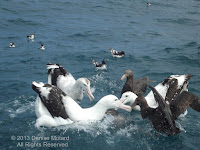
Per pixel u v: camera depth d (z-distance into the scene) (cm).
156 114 960
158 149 859
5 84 1314
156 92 817
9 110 1073
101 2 3556
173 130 898
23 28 2358
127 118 1057
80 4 3359
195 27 2611
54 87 1012
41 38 2116
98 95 1258
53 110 962
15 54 1759
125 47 1964
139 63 1645
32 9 2967
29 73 1468
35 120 1009
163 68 1557
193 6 3691
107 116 1052
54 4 3262
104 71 1523
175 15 3116
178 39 2186
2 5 3009
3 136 902
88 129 955
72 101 999
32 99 1175
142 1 3866
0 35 2155
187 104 911
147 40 2152
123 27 2516
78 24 2539
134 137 919
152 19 2884
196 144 883
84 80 1158
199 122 1015
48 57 1717
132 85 1278
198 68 1547
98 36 2214
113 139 906
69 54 1781
